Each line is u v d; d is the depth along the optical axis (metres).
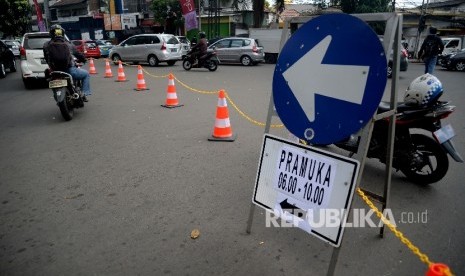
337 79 2.03
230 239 2.78
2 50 15.10
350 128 2.00
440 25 32.56
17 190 3.74
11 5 31.50
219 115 5.51
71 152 4.96
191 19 26.89
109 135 5.80
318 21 2.08
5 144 5.38
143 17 39.28
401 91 9.54
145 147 5.14
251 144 5.26
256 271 2.39
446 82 12.34
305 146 2.26
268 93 10.03
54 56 6.44
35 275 2.39
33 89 11.05
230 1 30.92
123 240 2.78
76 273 2.40
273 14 35.41
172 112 7.50
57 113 7.54
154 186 3.79
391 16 1.96
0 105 8.52
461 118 6.60
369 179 3.95
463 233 2.84
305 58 2.17
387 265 2.45
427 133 5.78
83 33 41.84
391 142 2.46
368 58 1.89
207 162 4.50
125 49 18.98
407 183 3.84
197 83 12.06
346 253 2.58
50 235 2.87
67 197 3.55
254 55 19.36
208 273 2.37
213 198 3.50
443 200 3.42
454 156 3.42
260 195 2.58
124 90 10.62
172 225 3.00
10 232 2.93
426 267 2.42
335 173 2.08
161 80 12.84
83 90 7.25
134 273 2.39
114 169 4.30
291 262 2.48
